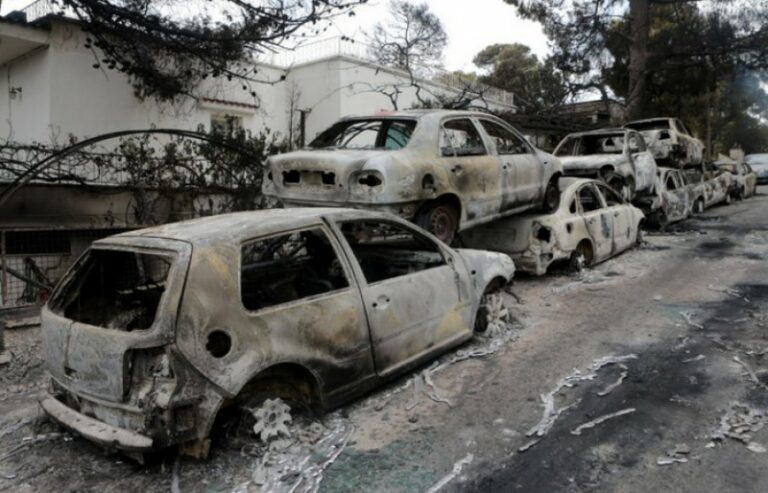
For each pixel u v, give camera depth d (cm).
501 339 574
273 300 418
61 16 1152
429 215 627
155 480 346
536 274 818
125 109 1304
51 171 859
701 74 2175
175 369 321
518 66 3656
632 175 1182
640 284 812
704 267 912
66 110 1220
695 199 1533
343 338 404
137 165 948
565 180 925
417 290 475
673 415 402
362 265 537
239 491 329
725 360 503
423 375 488
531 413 415
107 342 337
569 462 347
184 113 1409
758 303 688
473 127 712
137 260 397
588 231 884
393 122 660
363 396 448
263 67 1630
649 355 525
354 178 590
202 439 335
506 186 737
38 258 815
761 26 1909
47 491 341
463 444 374
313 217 426
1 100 1375
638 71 2108
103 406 346
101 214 913
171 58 1059
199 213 1027
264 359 353
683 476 327
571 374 485
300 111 1638
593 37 2148
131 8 870
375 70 1748
